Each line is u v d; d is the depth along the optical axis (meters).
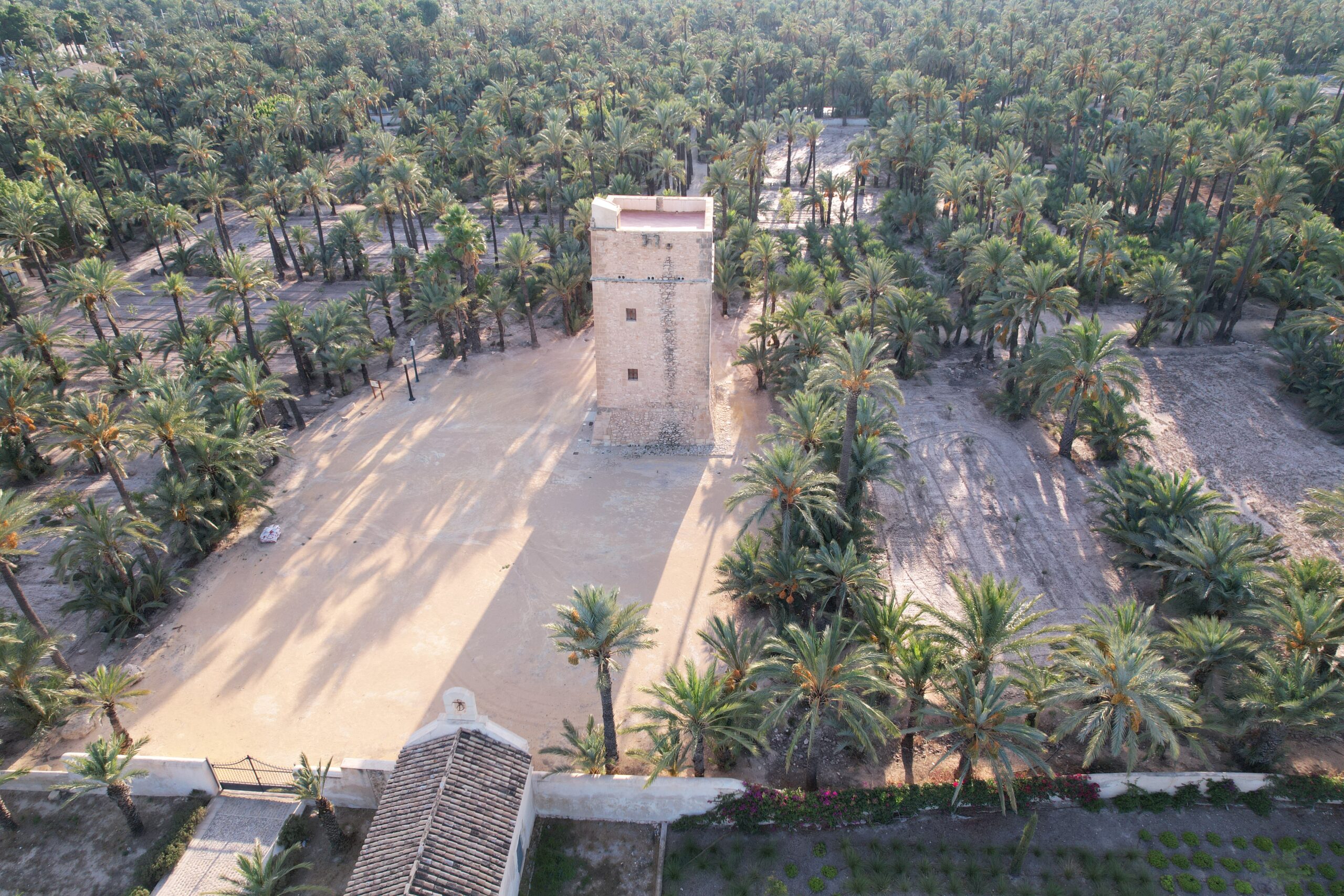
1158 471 49.22
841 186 93.94
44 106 91.62
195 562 43.66
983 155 95.88
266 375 59.72
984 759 31.61
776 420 42.16
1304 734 32.34
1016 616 29.89
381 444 54.41
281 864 27.72
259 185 86.19
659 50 159.12
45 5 198.38
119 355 56.78
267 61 157.00
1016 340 58.22
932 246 84.25
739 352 61.16
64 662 35.78
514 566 43.09
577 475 50.84
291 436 55.47
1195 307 61.97
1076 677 29.81
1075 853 28.33
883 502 47.19
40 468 52.00
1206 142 82.19
